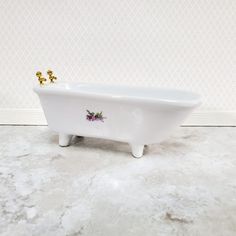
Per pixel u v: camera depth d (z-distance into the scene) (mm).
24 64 1898
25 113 1971
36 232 822
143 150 1497
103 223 868
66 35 1839
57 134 1763
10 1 1778
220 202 992
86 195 1030
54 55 1881
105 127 1362
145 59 1870
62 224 860
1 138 1675
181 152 1475
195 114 1961
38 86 1405
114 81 1924
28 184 1108
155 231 832
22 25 1824
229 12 1771
